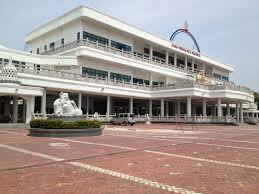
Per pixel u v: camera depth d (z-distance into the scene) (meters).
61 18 46.47
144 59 51.94
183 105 64.50
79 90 38.88
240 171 8.63
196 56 67.62
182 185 6.94
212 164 9.76
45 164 9.41
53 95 43.25
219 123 46.56
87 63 42.97
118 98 51.69
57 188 6.55
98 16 43.88
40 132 19.33
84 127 20.58
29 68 33.50
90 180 7.33
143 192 6.29
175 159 10.72
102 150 12.81
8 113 39.44
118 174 8.06
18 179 7.37
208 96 47.91
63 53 43.94
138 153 12.19
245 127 40.62
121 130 28.86
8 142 15.75
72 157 10.78
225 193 6.29
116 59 45.72
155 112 60.88
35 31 53.66
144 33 52.72
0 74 29.66
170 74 57.91
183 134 24.17
